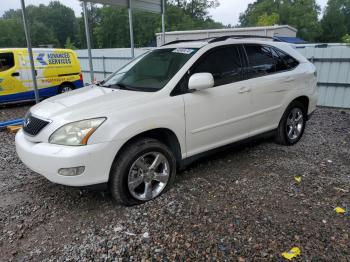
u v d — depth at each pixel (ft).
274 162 14.65
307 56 30.40
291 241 8.90
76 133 9.57
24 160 10.69
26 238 9.39
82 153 9.41
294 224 9.68
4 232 9.70
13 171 14.43
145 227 9.67
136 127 10.28
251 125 14.34
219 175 13.28
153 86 11.82
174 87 11.53
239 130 13.87
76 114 9.95
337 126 21.83
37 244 9.11
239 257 8.31
